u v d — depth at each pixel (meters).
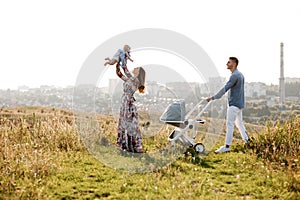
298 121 9.20
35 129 9.42
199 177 5.98
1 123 9.62
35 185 5.42
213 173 6.45
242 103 8.35
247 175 6.28
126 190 5.42
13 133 9.23
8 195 5.02
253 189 5.48
